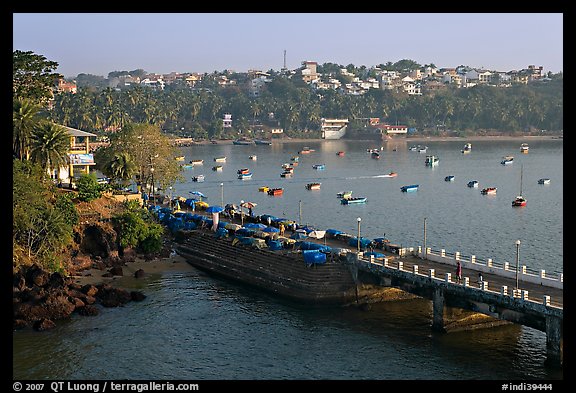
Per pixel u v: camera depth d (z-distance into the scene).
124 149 157.25
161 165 159.88
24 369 71.69
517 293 74.75
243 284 104.38
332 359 74.69
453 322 82.44
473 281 83.75
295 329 84.12
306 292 93.31
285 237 118.31
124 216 119.50
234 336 81.81
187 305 93.75
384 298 95.31
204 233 124.00
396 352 76.38
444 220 169.62
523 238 147.50
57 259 104.31
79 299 91.19
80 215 117.88
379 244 106.31
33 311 86.25
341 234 115.69
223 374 70.75
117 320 87.12
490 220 169.88
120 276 107.88
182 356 75.56
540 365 72.31
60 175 150.75
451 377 69.69
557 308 69.81
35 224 102.75
